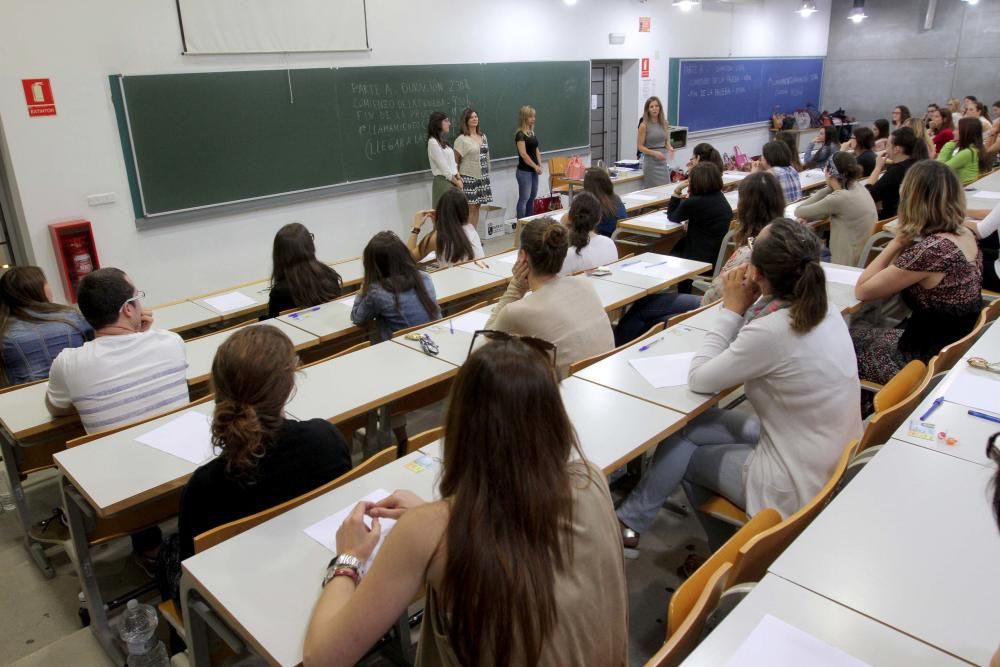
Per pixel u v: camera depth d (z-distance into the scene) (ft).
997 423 6.27
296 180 19.39
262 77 18.03
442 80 22.25
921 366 7.52
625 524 7.53
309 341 9.80
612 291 11.41
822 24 40.32
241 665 5.88
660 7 29.89
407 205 22.50
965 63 36.88
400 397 8.45
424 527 3.28
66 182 15.43
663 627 7.14
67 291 15.80
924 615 4.05
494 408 3.16
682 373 7.81
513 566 3.11
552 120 26.45
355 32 19.77
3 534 9.44
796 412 6.30
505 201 25.63
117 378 7.33
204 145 17.35
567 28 26.12
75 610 8.02
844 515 5.00
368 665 6.37
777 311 6.36
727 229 14.70
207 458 6.47
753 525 4.92
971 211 13.87
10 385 9.29
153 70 16.25
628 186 25.77
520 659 3.21
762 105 37.45
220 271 18.52
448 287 12.21
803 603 4.17
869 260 14.74
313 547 4.95
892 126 35.86
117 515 6.79
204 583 4.62
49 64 14.78
